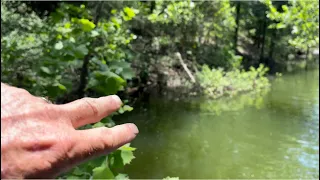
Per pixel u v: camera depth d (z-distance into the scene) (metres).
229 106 11.24
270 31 20.73
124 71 3.90
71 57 4.33
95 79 3.24
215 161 6.97
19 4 7.13
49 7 7.20
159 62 13.08
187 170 6.53
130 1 7.43
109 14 7.40
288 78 17.41
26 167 0.46
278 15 5.74
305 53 26.42
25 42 6.00
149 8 9.05
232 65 15.16
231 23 14.36
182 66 13.48
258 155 7.27
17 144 0.46
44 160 0.47
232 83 13.18
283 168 6.67
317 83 15.99
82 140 0.51
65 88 3.99
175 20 8.45
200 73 12.97
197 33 12.77
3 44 5.46
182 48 13.90
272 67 20.86
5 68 5.23
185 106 10.98
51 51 4.51
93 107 0.57
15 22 6.55
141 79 12.19
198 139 8.12
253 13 16.70
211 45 15.30
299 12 5.82
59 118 0.52
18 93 0.50
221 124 9.34
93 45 5.79
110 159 2.34
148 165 6.64
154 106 10.72
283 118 9.99
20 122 0.48
